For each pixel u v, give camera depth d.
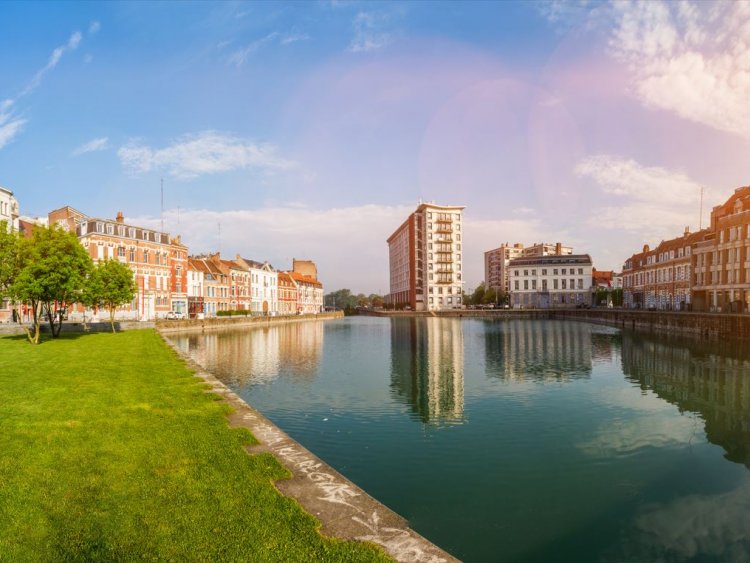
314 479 8.12
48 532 6.07
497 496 12.39
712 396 23.91
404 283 163.12
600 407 21.47
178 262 80.19
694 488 12.89
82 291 40.53
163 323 63.16
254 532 6.16
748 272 57.69
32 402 13.63
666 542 10.16
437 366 33.97
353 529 6.38
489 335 61.47
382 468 14.25
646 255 97.81
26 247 33.62
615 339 54.00
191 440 10.02
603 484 13.13
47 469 8.25
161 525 6.30
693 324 55.81
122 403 13.65
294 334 66.75
